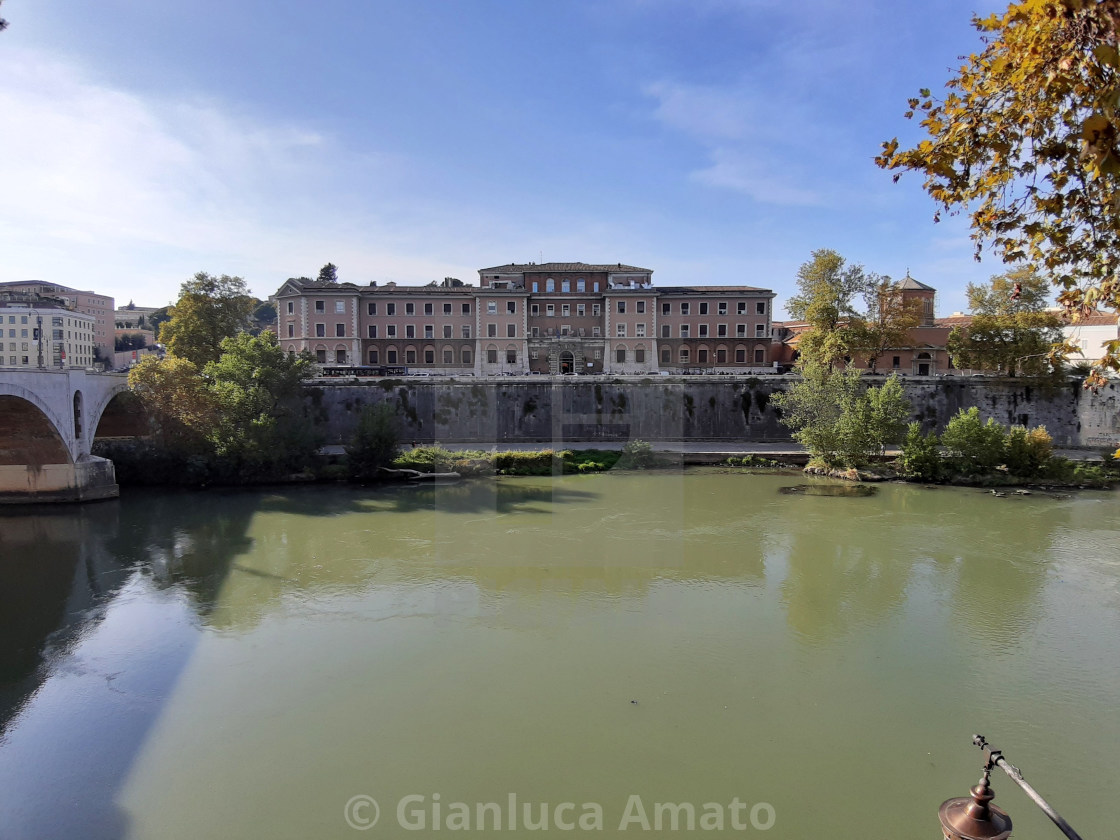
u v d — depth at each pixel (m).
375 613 19.20
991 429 38.09
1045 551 24.89
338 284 74.81
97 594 21.14
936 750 12.82
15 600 20.67
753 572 22.45
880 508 31.80
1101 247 6.73
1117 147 5.02
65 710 14.42
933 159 7.20
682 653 16.56
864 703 14.40
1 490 33.16
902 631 17.91
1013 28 6.59
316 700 14.59
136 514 31.39
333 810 11.20
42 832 10.91
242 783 11.97
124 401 38.53
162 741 13.25
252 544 26.27
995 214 7.17
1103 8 4.57
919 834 10.59
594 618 18.62
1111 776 12.06
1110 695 14.80
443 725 13.60
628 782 11.85
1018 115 6.66
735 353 72.94
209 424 37.62
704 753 12.67
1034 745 12.99
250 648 17.14
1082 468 38.03
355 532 27.72
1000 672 15.76
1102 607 19.66
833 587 21.08
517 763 12.38
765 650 16.75
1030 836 10.57
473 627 18.11
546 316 74.38
